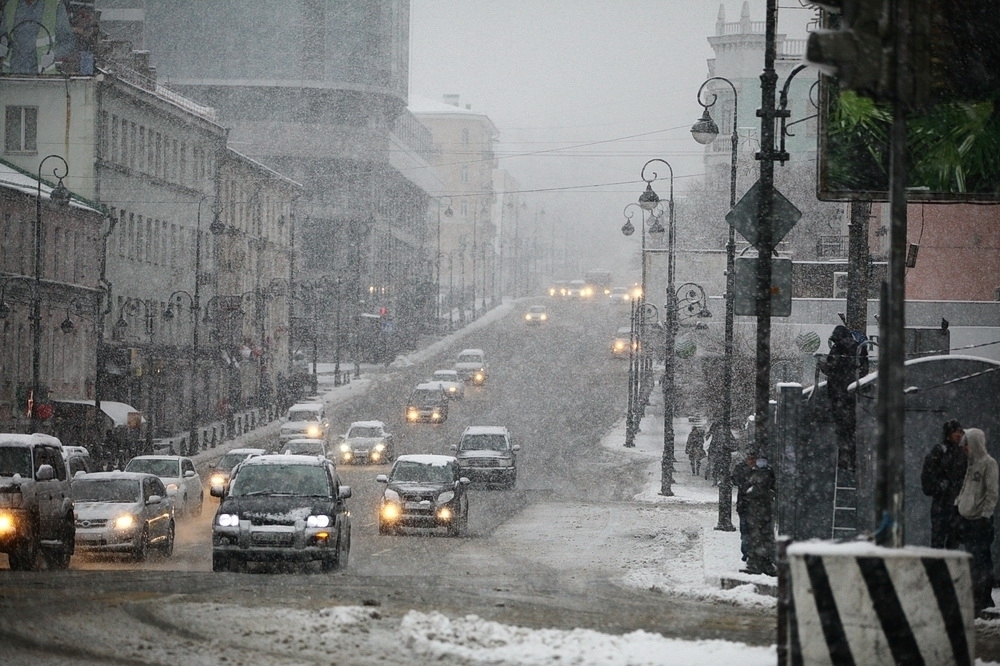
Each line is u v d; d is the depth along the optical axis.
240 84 176.38
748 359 78.94
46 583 25.06
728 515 45.12
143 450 85.00
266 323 137.12
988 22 24.56
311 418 95.62
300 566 31.53
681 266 98.00
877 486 13.61
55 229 86.62
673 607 23.28
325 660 15.48
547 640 16.77
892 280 13.62
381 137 183.25
